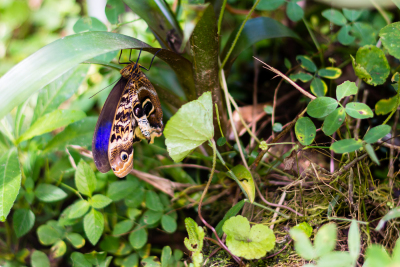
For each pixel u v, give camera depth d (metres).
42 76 0.36
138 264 0.43
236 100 0.50
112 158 0.42
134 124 0.44
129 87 0.42
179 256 0.42
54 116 0.44
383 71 0.40
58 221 0.44
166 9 0.42
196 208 0.45
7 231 0.45
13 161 0.42
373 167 0.44
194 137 0.39
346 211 0.41
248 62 0.54
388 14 0.48
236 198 0.44
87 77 0.51
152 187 0.46
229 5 0.53
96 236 0.41
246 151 0.46
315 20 0.53
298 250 0.35
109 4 0.45
